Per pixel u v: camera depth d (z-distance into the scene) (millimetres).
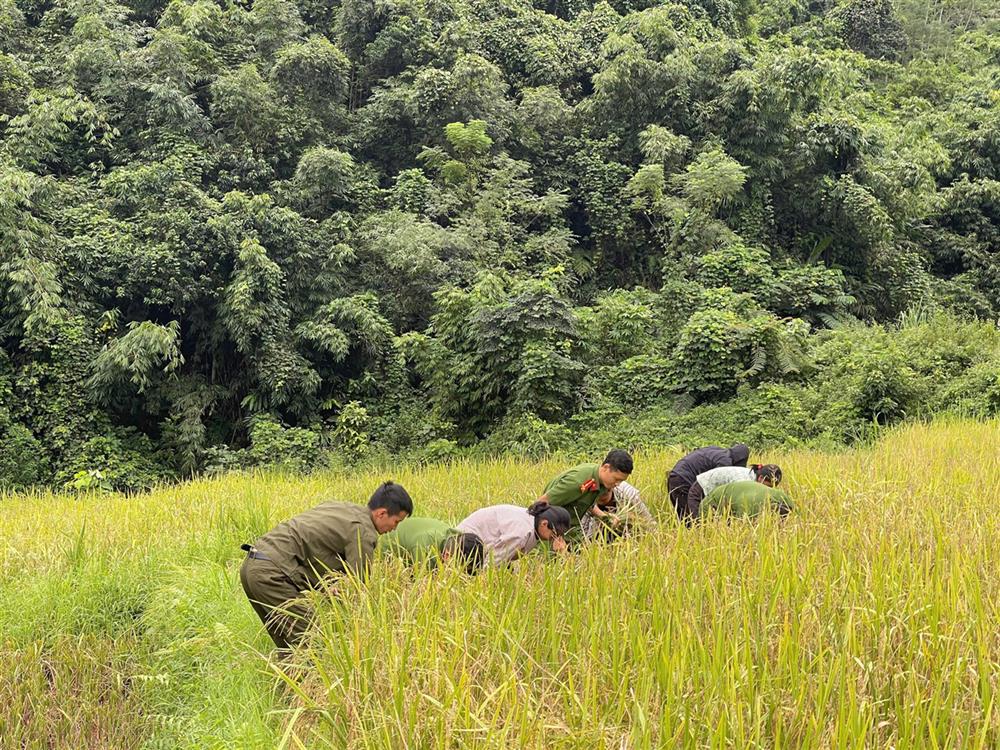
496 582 4246
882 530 4734
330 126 25219
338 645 3840
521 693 3162
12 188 17641
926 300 24141
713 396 16828
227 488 10648
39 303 17219
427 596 3934
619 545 4895
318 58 24453
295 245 20344
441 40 26969
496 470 11000
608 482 6254
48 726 5094
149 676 5391
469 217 22922
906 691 3039
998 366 15344
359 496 9320
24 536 7805
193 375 19234
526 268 23078
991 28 42719
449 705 3061
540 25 29953
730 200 23703
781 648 3254
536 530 5750
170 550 7188
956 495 6457
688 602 3832
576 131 27094
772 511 5605
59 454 16969
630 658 3471
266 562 4844
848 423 14477
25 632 5797
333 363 20312
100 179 20812
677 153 24406
